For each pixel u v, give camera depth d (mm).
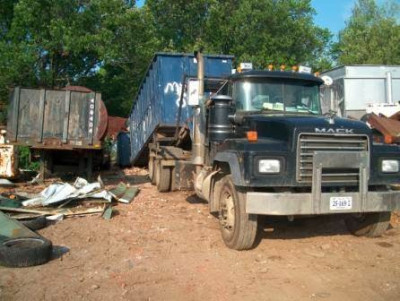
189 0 31734
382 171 6152
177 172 9898
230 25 29625
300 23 30078
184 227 7699
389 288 4961
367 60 36906
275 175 5762
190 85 7930
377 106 14547
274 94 7371
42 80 22125
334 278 5285
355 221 7121
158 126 12281
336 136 5930
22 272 5469
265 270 5539
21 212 8008
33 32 21359
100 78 26000
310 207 5766
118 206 9500
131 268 5617
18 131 11344
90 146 11648
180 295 4785
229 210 6480
